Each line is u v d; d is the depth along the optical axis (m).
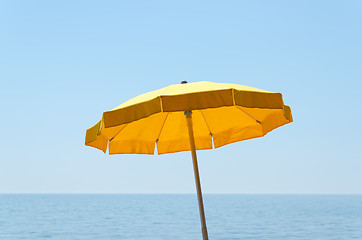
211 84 3.10
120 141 3.86
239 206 58.41
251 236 17.30
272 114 3.65
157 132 4.05
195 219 29.28
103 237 17.52
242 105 2.65
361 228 20.75
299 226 22.11
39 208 51.81
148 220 28.47
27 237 17.84
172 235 18.19
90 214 36.78
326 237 16.72
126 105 2.97
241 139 3.95
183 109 2.60
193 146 3.49
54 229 21.34
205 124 4.05
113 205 65.88
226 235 17.81
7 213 38.69
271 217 30.70
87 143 3.36
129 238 17.14
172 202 87.38
